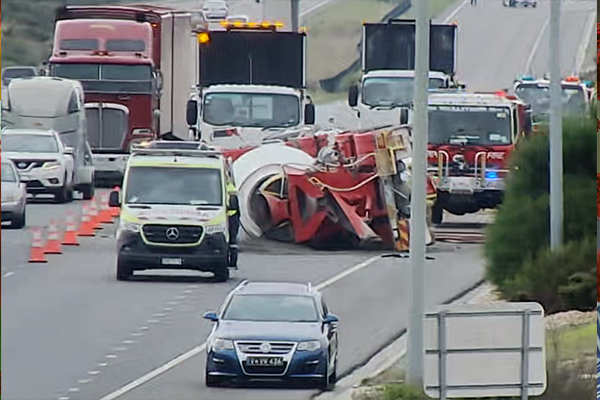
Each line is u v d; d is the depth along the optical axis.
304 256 118.12
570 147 92.44
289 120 138.75
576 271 86.00
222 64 142.88
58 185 155.12
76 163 161.25
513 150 96.56
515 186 92.81
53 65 166.12
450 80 163.38
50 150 156.62
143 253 99.69
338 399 62.78
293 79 142.25
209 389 64.81
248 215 122.75
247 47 143.00
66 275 102.75
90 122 168.00
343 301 93.69
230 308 67.94
